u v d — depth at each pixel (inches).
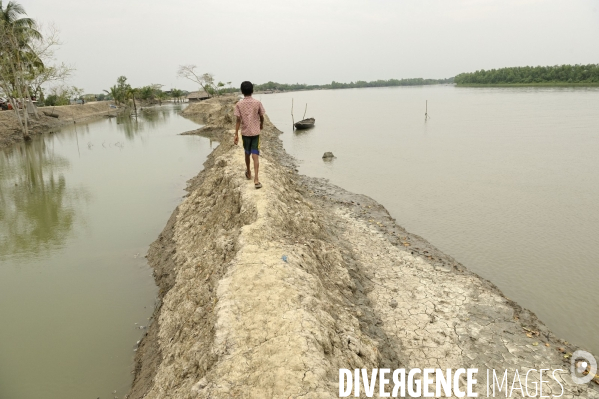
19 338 334.6
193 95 4493.1
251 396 179.8
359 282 362.0
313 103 4055.1
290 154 1113.4
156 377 255.1
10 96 1466.5
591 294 365.7
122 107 3814.0
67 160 1110.4
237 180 454.9
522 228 520.1
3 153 1258.0
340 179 805.2
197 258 370.6
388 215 570.3
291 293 249.8
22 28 1460.4
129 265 459.8
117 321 356.2
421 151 1098.1
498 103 2947.8
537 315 337.4
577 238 484.7
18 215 641.0
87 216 627.8
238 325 225.3
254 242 316.5
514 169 845.8
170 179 851.4
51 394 274.8
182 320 292.7
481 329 300.8
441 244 475.5
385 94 6422.2
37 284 420.8
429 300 339.9
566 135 1288.1
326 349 214.4
